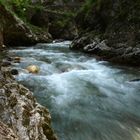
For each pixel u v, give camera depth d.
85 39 13.52
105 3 12.77
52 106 6.09
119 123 5.73
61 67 9.84
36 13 22.75
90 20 14.12
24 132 3.58
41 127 3.91
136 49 10.23
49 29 24.58
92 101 6.69
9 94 4.18
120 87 7.99
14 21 15.55
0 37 14.01
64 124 5.36
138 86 8.19
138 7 10.70
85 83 7.99
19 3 21.02
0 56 10.90
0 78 4.75
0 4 14.91
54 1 28.92
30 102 4.42
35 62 10.21
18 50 13.73
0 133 3.04
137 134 5.38
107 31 12.04
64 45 16.92
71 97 6.73
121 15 11.41
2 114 3.71
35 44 17.14
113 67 10.26
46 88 7.18
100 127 5.44
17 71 8.15
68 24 24.81
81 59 11.55
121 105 6.76
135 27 10.54
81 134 5.11
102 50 11.72
